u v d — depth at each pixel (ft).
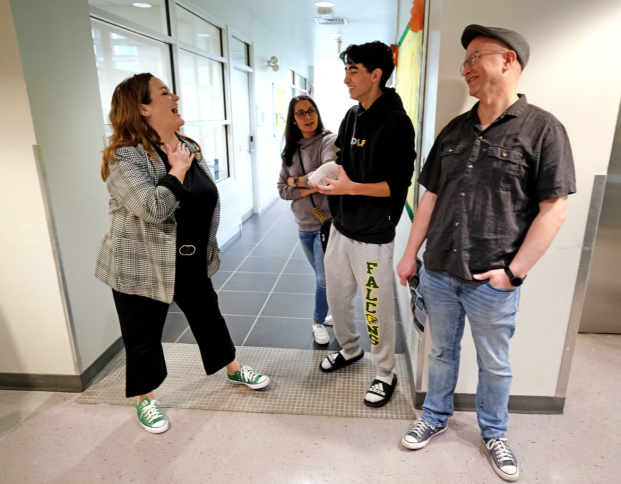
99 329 7.18
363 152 5.66
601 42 4.78
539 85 4.96
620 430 5.88
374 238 5.77
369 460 5.35
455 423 5.98
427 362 6.07
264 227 17.37
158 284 5.26
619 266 8.09
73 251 6.50
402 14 11.07
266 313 9.49
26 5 5.44
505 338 4.75
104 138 7.20
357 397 6.53
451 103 5.14
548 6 4.74
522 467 5.23
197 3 12.10
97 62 8.29
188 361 7.55
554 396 6.12
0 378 6.76
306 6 15.58
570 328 5.79
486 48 3.99
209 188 5.42
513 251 4.34
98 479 5.08
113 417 6.15
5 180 5.88
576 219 5.37
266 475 5.14
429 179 5.03
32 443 5.65
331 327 8.77
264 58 19.74
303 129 7.05
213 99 14.07
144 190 4.64
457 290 4.76
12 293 6.36
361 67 5.33
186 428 5.91
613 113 4.98
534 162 4.04
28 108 5.56
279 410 6.26
